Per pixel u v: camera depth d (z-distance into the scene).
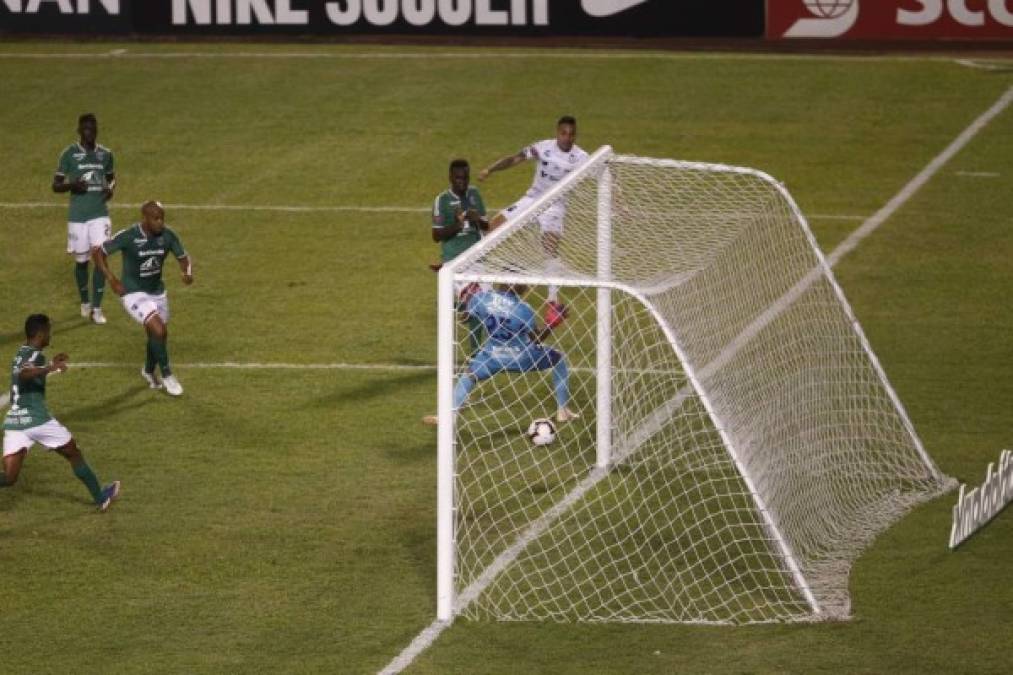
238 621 39.66
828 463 48.53
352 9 110.50
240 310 65.19
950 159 86.31
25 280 69.69
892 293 66.94
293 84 100.50
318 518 45.88
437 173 84.81
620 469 49.22
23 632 39.12
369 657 37.78
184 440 51.78
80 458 46.22
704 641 38.53
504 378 56.50
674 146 88.56
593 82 100.25
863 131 91.12
